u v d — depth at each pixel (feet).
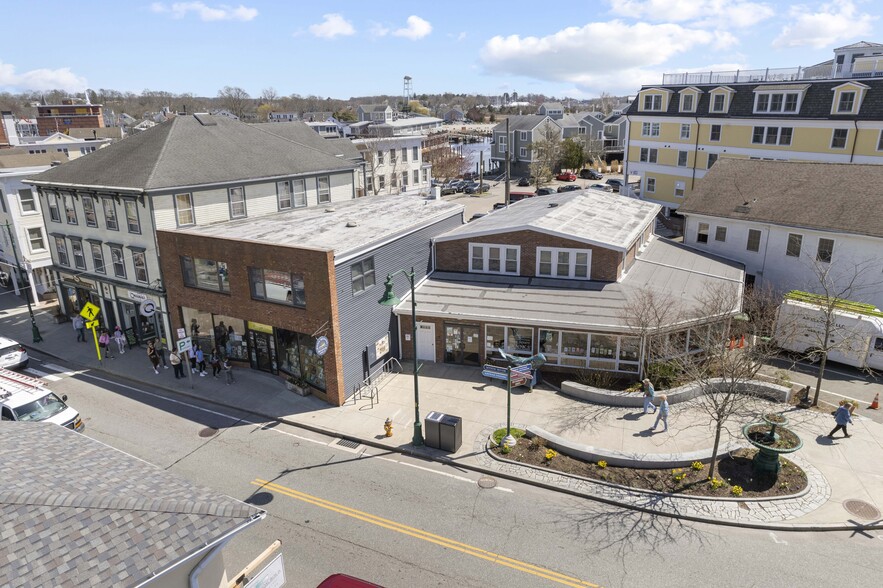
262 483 61.00
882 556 48.32
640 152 188.24
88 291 111.34
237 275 82.99
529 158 319.47
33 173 126.41
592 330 79.25
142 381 88.74
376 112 407.85
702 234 117.39
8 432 39.52
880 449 63.16
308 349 80.84
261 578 35.04
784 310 87.15
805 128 148.36
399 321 90.58
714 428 67.92
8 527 26.30
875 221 94.73
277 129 180.75
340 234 87.61
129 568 25.70
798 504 54.80
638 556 48.93
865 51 184.34
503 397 78.28
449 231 104.22
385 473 62.59
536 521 53.88
